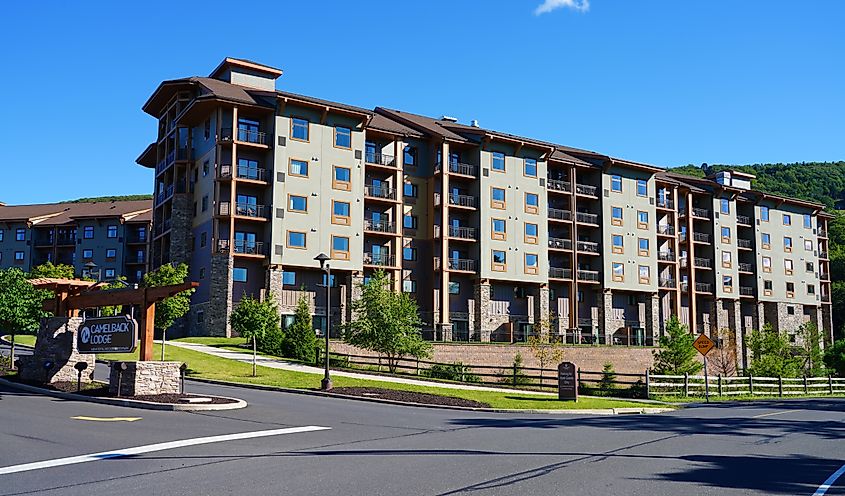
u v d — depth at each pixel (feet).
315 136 176.45
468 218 201.77
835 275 342.44
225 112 170.71
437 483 31.81
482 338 194.59
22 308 89.81
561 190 215.10
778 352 193.36
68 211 283.18
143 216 264.72
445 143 196.65
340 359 130.21
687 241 241.55
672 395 115.34
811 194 475.31
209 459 37.60
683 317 241.96
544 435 52.03
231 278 164.66
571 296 212.64
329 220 175.83
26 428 47.34
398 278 187.52
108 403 63.57
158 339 167.02
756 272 257.14
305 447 42.68
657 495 30.19
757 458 42.06
